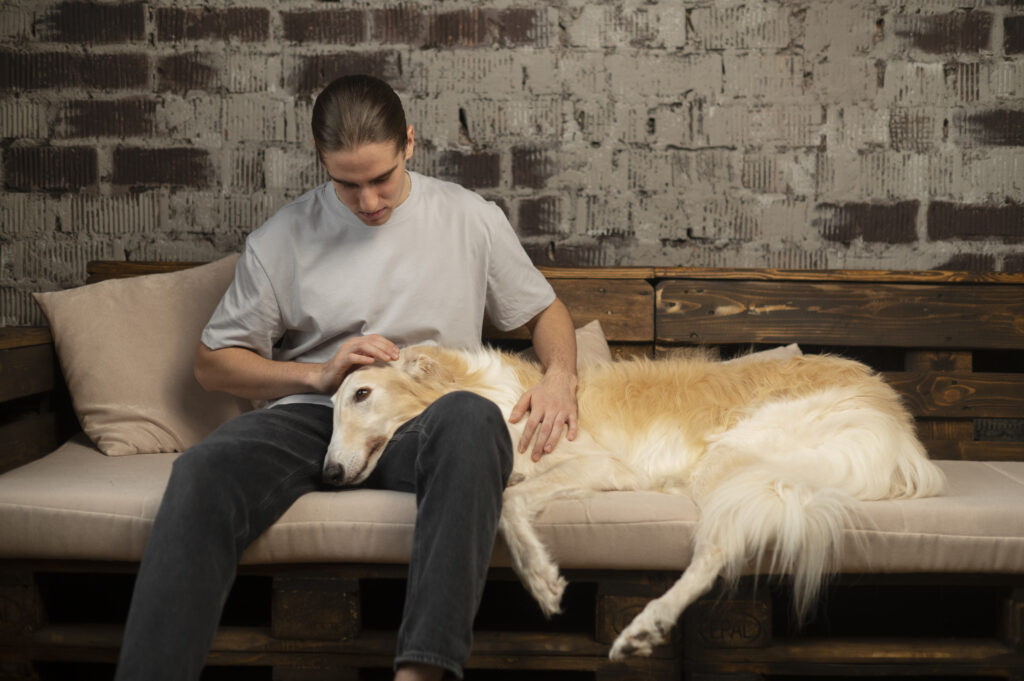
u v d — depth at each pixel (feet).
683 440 6.40
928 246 8.24
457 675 4.44
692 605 5.56
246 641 5.59
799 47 8.18
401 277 6.41
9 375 6.74
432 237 6.50
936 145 8.18
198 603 4.52
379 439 5.81
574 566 5.50
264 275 6.34
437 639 4.42
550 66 8.28
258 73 8.31
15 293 8.46
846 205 8.27
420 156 8.36
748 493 5.34
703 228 8.35
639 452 6.41
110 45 8.30
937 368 7.80
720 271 7.86
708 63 8.23
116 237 8.45
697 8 8.20
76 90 8.34
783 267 8.34
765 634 5.53
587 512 5.46
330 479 5.57
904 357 8.06
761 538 5.26
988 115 8.13
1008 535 5.40
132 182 8.40
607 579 5.57
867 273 7.79
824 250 8.30
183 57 8.30
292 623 5.56
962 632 6.51
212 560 4.66
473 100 8.31
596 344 7.55
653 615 4.93
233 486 4.90
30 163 8.39
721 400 6.58
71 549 5.46
